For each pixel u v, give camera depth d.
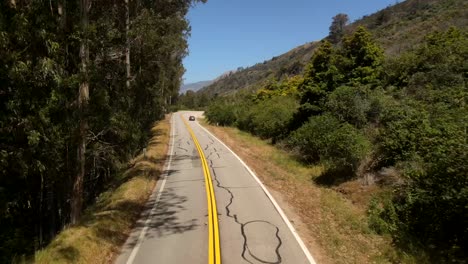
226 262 8.98
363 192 13.87
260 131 36.59
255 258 9.20
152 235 11.12
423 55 21.39
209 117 63.31
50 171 12.94
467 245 8.65
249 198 14.95
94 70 13.38
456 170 8.68
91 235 10.28
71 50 13.98
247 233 10.97
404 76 21.45
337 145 16.08
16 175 13.89
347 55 24.23
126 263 9.23
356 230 11.17
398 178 12.62
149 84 25.97
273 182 17.91
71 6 12.88
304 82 25.64
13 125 10.46
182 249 9.93
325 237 10.71
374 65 23.16
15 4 10.98
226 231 11.18
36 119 10.41
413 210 10.36
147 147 29.95
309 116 24.77
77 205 14.27
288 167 20.97
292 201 14.59
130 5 20.06
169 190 16.83
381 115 17.31
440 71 18.41
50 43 10.35
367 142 15.82
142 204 14.60
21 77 9.64
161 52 23.53
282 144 27.73
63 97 11.09
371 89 21.83
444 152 9.38
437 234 9.35
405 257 8.91
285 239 10.50
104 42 16.09
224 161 24.16
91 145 18.08
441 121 12.41
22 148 10.98
